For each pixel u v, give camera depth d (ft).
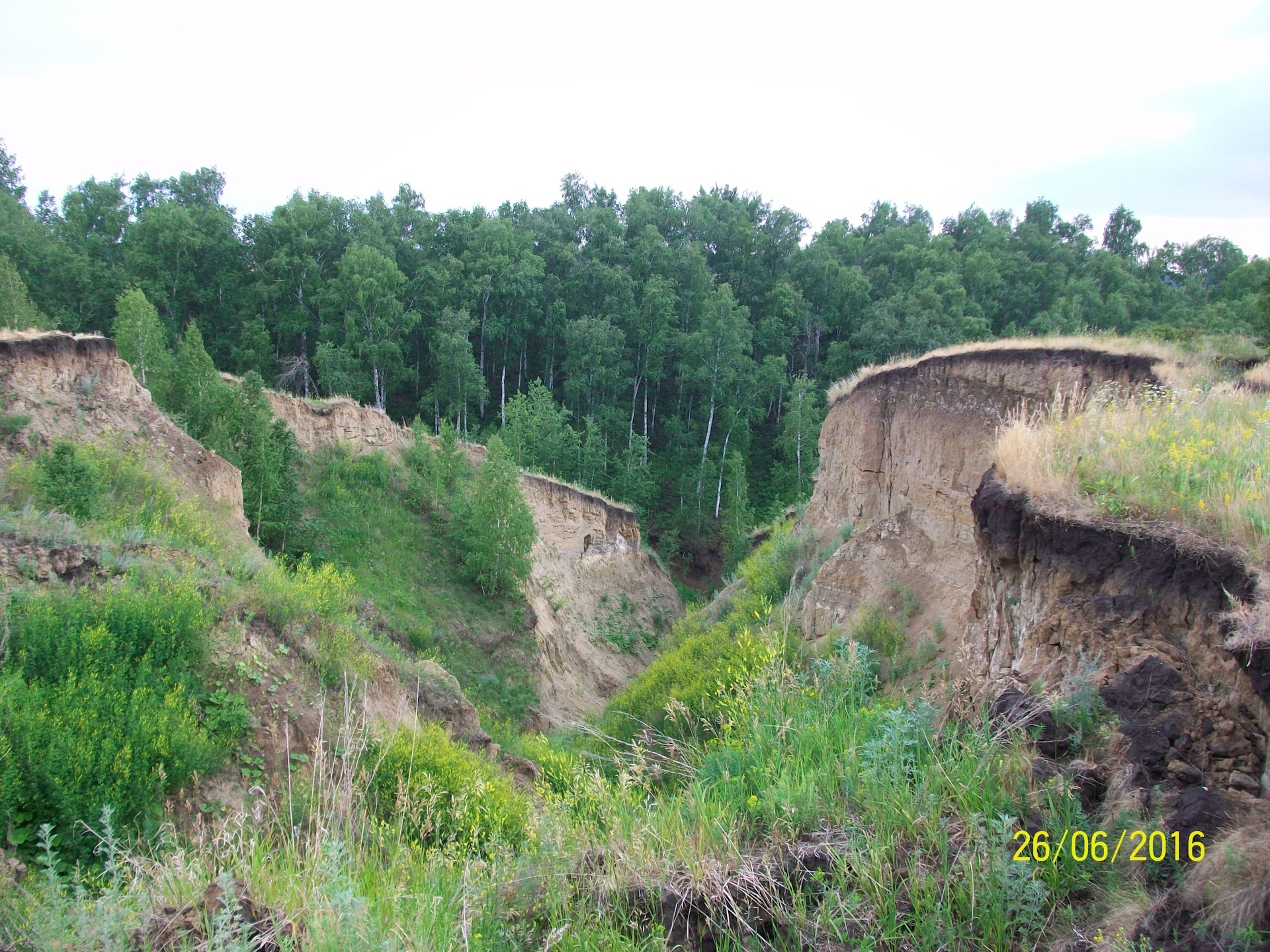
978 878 12.53
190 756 23.36
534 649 84.07
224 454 69.05
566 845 17.02
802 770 16.85
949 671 30.25
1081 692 15.74
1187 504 17.67
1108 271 232.12
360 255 156.76
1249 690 13.65
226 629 29.71
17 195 245.24
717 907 13.44
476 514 86.79
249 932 12.53
